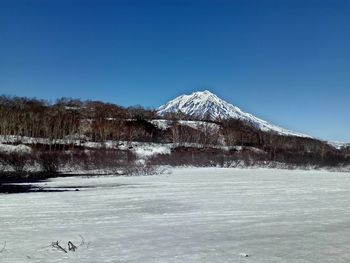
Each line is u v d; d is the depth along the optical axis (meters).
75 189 46.47
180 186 47.94
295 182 54.84
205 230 18.12
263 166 107.06
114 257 13.36
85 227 20.16
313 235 16.39
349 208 26.84
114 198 35.28
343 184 51.50
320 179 61.34
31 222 22.41
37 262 13.05
